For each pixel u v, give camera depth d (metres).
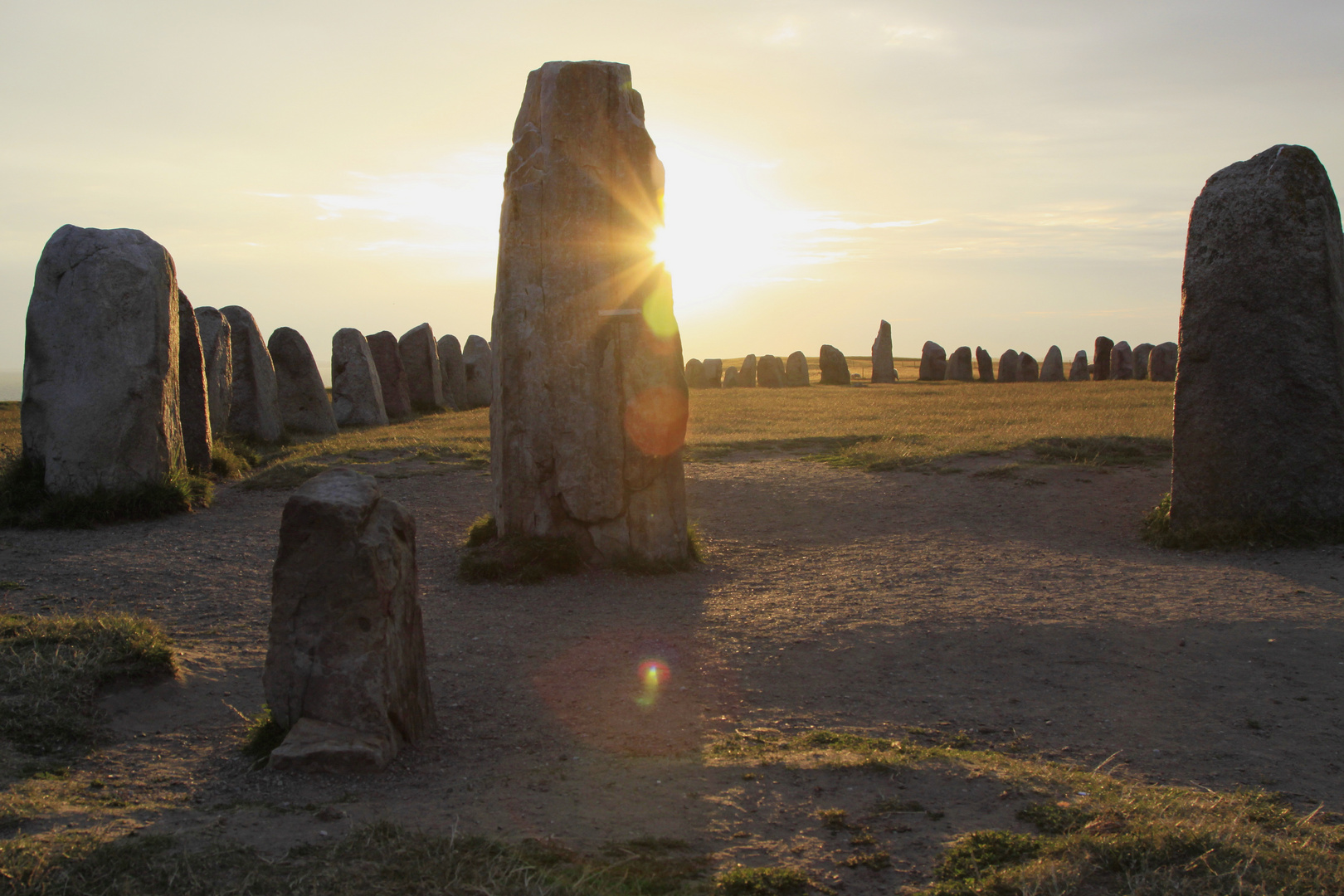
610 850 3.54
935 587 8.13
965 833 3.73
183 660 6.04
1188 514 9.45
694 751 4.84
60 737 4.79
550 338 8.85
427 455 13.93
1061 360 40.59
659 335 8.92
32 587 7.95
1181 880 3.25
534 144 8.87
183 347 12.74
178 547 9.37
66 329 10.59
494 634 7.08
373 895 3.08
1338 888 3.24
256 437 16.80
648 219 8.91
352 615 4.60
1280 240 9.00
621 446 8.87
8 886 3.04
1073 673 6.09
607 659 6.49
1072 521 10.43
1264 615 6.98
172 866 3.23
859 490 12.14
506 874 3.22
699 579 8.76
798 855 3.57
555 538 8.95
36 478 10.62
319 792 4.18
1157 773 4.63
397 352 23.22
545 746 4.94
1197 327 9.38
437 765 4.61
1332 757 4.81
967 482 12.18
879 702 5.68
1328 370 8.95
